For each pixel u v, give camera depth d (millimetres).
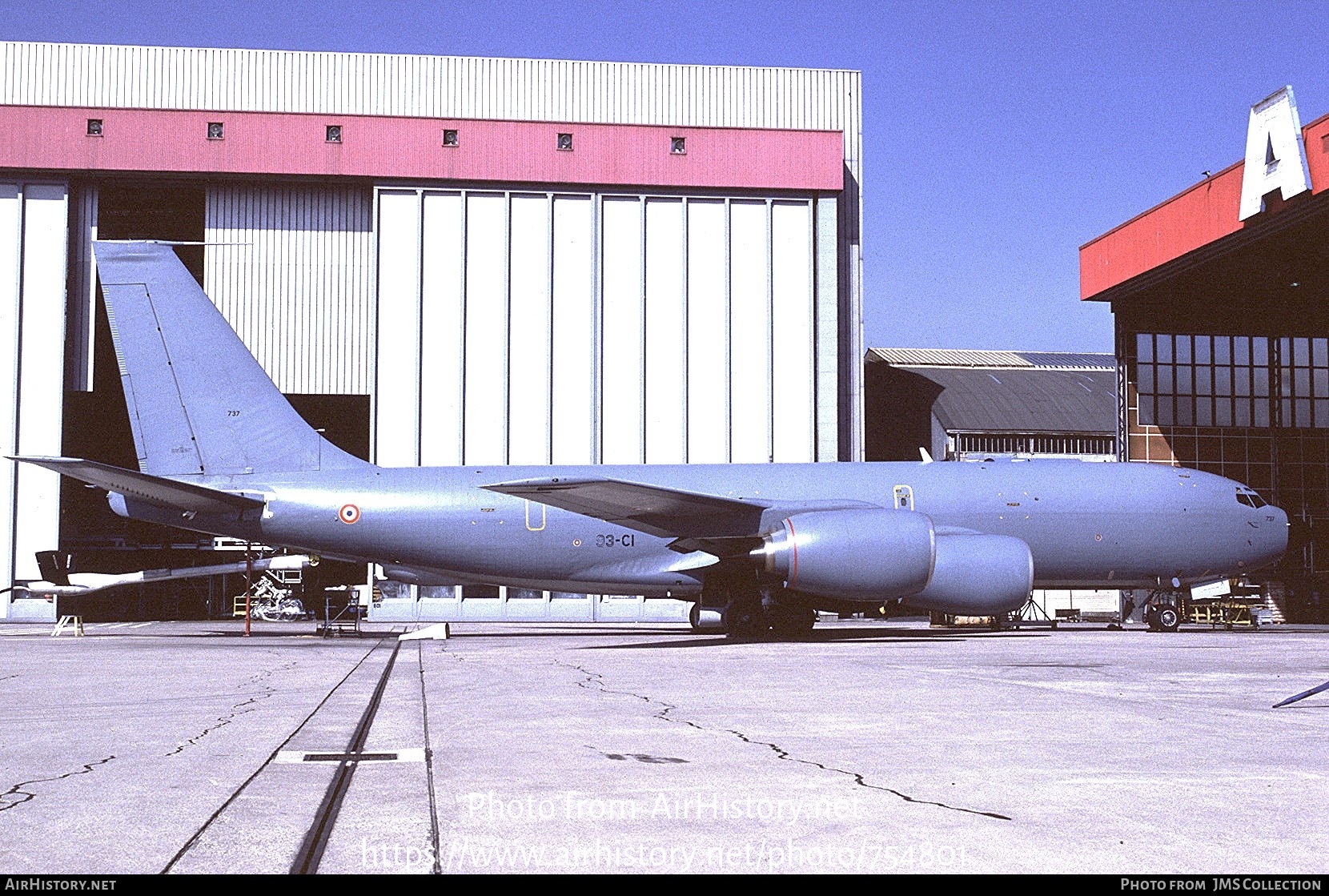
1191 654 24156
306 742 11281
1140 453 53812
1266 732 11859
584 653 25266
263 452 32969
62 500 47875
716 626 33062
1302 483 54844
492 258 49250
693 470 33281
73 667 21766
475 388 48781
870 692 16094
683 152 49969
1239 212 39969
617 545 32531
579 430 48969
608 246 49750
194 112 48062
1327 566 54656
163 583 57500
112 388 57344
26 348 47625
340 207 49906
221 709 14391
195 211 55406
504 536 32469
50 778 9258
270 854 6684
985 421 59750
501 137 49250
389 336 48656
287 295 49438
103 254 32500
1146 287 49281
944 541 30266
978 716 13273
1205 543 33500
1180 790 8609
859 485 32719
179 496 31688
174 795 8484
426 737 11570
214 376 32875
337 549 32781
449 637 34625
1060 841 6980
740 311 50031
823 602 33438
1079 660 22438
